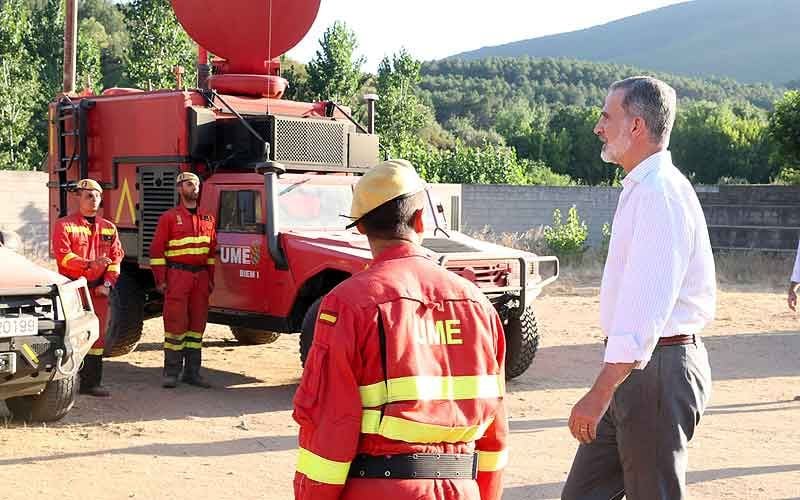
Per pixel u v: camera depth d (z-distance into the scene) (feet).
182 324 32.12
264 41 36.94
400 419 9.54
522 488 21.50
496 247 33.30
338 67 148.05
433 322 9.96
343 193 34.17
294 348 41.75
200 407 29.50
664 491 13.23
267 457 23.93
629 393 13.23
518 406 30.40
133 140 35.88
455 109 400.88
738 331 47.62
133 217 36.01
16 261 26.32
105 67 252.01
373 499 9.55
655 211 12.76
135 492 20.80
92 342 26.25
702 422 28.43
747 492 21.35
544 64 648.38
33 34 158.81
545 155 240.32
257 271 32.48
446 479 9.78
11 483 21.29
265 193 31.83
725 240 81.92
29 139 142.10
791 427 27.86
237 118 34.35
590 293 62.80
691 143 238.48
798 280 30.40
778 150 94.99
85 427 26.66
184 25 37.04
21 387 24.90
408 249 10.28
